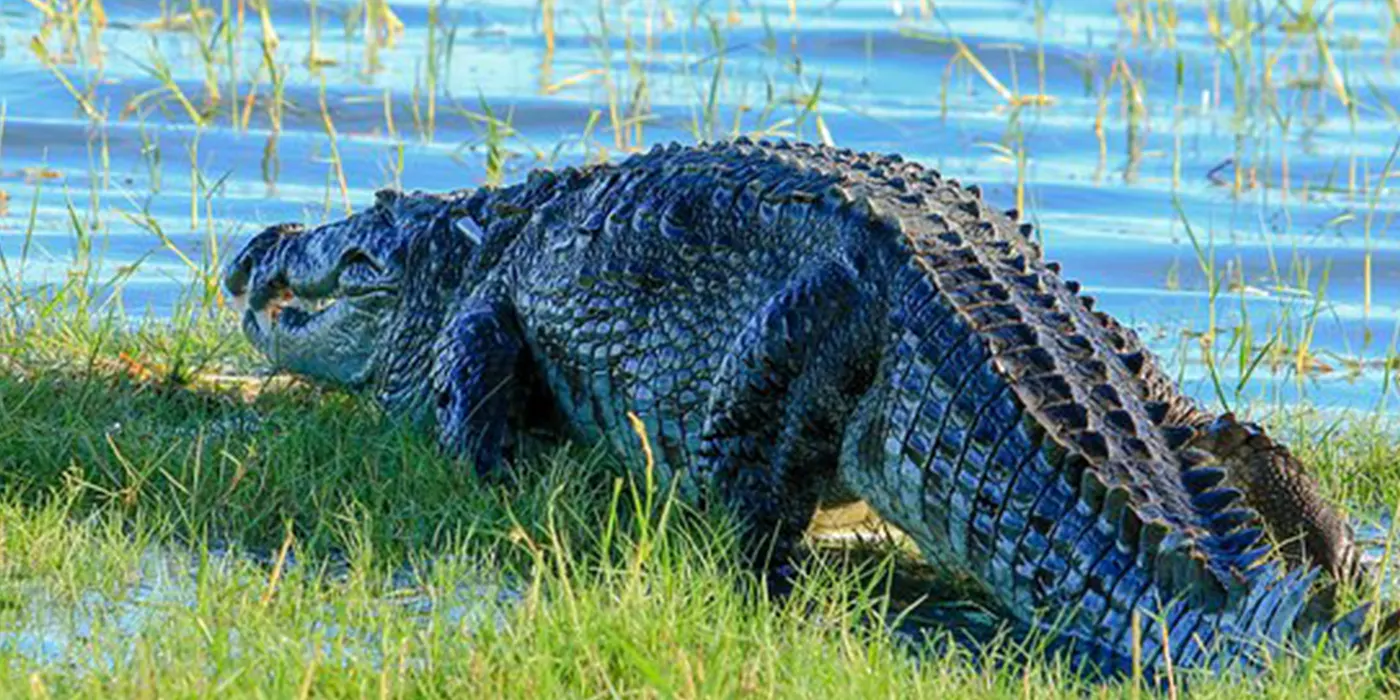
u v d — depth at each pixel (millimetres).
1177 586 22891
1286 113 58688
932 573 27547
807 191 28500
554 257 31000
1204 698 21547
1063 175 52219
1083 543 23766
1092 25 67562
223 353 36406
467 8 66812
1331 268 45688
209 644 22016
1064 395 25000
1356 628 22203
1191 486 24391
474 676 21484
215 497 27594
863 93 58875
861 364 26875
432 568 26000
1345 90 56719
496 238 32406
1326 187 51938
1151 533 23203
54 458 28594
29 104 53438
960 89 60031
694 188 29688
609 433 30156
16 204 45688
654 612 23219
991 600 26281
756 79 59188
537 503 27594
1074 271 45219
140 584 24922
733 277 28750
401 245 33375
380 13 62531
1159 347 40062
